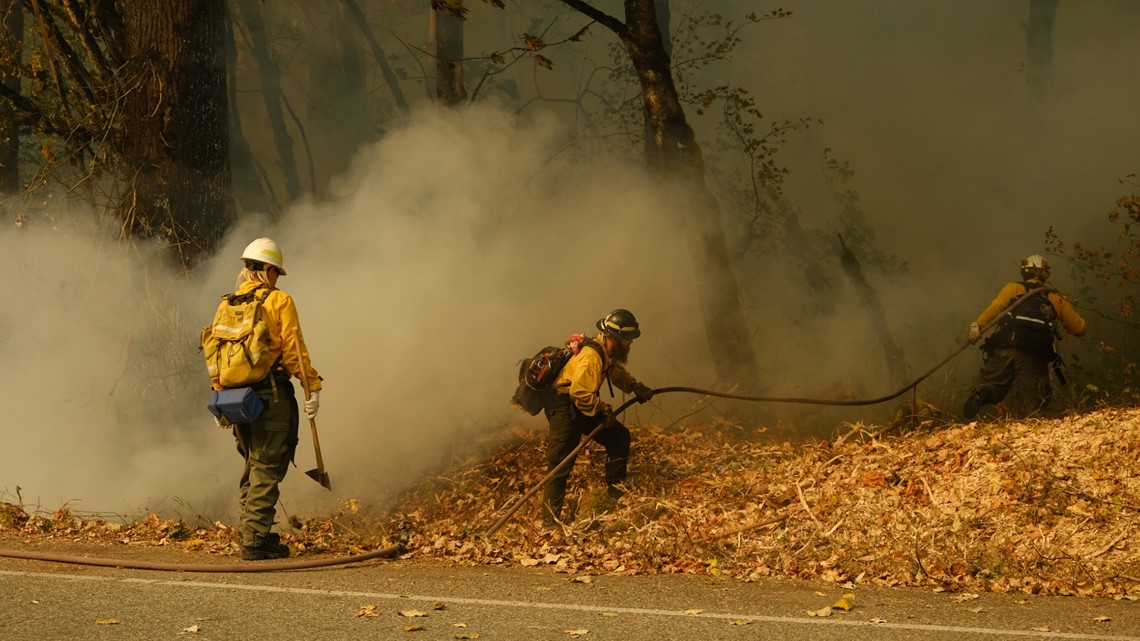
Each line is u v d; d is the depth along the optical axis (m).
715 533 6.35
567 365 7.21
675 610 4.64
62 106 10.77
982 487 6.37
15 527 7.13
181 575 5.34
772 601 4.86
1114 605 4.77
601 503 7.46
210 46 9.78
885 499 6.57
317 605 4.62
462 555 6.28
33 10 10.33
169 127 9.52
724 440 9.47
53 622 4.17
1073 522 5.84
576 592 5.04
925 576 5.40
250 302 6.01
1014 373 8.43
